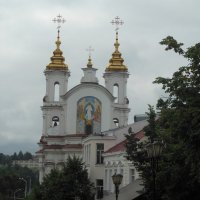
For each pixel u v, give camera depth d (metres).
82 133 98.94
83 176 59.84
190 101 24.14
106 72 115.12
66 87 112.44
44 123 109.12
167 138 26.83
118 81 114.25
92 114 99.75
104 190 60.16
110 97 100.44
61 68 111.81
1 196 172.00
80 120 99.56
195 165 24.11
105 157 60.84
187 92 24.70
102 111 100.19
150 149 26.33
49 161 96.25
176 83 25.06
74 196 58.84
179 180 27.28
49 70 111.50
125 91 113.56
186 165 26.05
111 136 66.12
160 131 27.83
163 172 27.52
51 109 109.38
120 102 112.25
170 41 26.06
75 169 59.91
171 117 25.27
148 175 32.25
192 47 24.58
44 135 108.06
